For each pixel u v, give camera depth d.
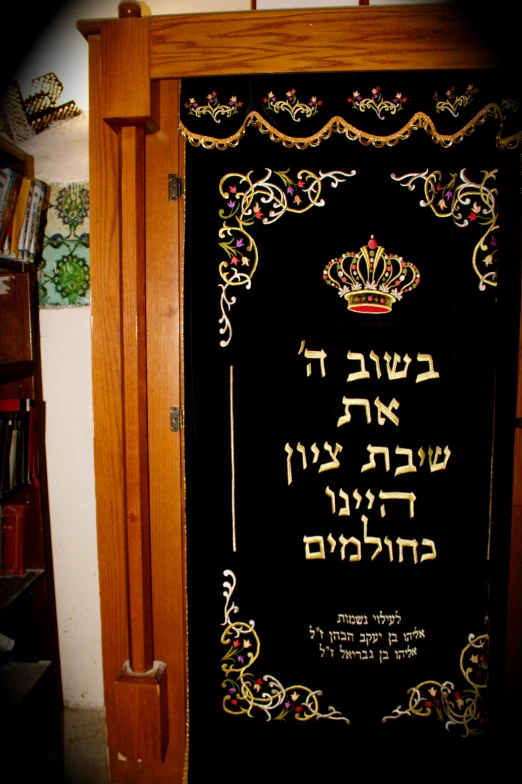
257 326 1.10
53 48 1.21
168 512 1.16
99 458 1.13
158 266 1.12
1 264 1.10
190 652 1.14
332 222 1.08
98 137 1.07
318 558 1.13
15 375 1.15
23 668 1.24
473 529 1.12
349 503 1.12
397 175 1.06
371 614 1.13
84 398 1.29
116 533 1.13
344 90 1.04
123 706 1.10
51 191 1.24
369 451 1.12
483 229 1.07
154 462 1.15
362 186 1.07
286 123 1.05
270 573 1.13
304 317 1.10
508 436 1.10
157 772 1.18
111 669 1.16
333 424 1.11
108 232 1.08
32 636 1.26
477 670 1.14
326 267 1.09
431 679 1.14
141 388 1.11
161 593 1.17
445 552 1.12
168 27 1.01
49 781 1.19
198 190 1.08
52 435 1.30
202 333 1.10
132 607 1.12
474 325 1.09
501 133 1.04
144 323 1.12
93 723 1.32
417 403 1.11
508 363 1.09
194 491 1.12
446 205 1.07
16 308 1.21
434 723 1.14
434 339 1.10
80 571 1.33
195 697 1.14
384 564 1.13
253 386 1.11
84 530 1.31
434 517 1.12
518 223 1.05
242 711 1.14
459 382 1.10
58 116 1.22
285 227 1.08
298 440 1.12
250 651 1.14
